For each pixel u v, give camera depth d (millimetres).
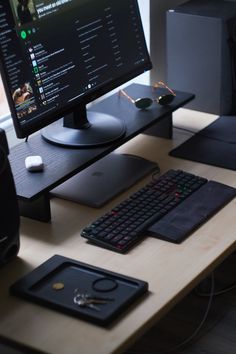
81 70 2141
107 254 1812
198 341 2650
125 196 2090
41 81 2004
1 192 1701
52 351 1484
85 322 1559
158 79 2871
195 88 2662
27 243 1872
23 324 1567
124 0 2307
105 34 2230
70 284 1672
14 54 1911
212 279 2812
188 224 1915
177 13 2592
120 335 1521
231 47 2535
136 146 2396
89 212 2010
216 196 2059
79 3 2123
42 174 1987
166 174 2162
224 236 1881
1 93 2527
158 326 2727
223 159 2277
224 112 2625
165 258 1788
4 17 1877
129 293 1626
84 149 2125
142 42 2395
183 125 2549
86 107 2408
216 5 2668
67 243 1866
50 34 2025
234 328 2705
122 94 2510
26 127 1962
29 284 1674
